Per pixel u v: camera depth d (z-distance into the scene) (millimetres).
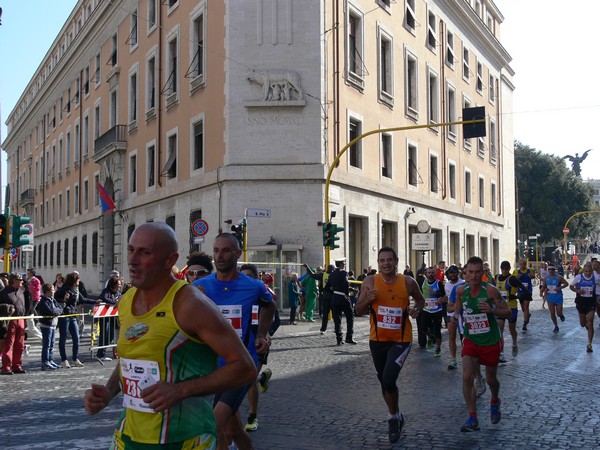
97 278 40312
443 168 37844
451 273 13984
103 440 7020
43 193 57719
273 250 24438
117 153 36188
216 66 26141
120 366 3080
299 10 25141
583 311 16172
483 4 47219
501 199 49531
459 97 40938
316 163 24781
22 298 12922
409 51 33562
